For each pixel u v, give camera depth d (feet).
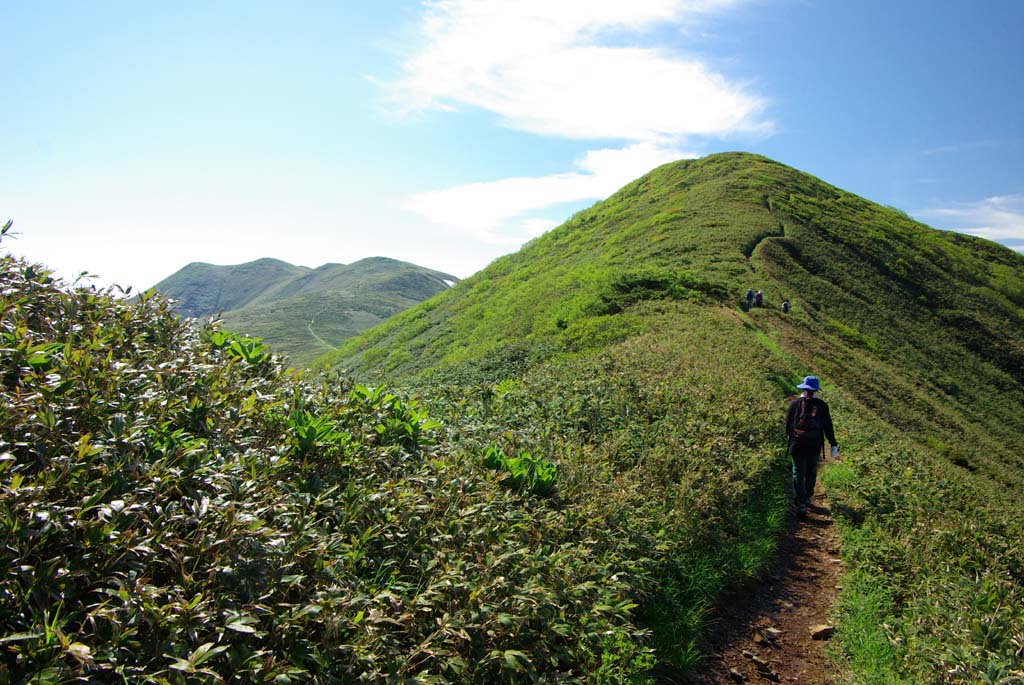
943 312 162.40
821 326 114.42
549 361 71.67
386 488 15.79
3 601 8.64
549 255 184.03
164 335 19.42
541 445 25.70
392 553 14.38
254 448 15.43
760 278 124.77
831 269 155.12
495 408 32.76
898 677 16.70
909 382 110.93
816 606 21.16
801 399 31.22
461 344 110.22
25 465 10.57
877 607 20.48
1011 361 151.43
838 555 25.39
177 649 9.00
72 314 17.30
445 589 13.75
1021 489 73.97
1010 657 15.74
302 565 11.96
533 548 17.47
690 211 178.60
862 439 43.55
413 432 21.33
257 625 10.66
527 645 13.91
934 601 19.56
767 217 172.14
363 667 10.85
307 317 654.12
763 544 24.30
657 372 43.52
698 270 124.26
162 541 10.50
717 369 48.62
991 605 18.80
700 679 16.34
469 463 20.97
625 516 20.76
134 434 12.01
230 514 10.91
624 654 15.20
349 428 19.30
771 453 33.42
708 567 21.04
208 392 16.01
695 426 32.19
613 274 107.86
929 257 198.49
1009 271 216.13
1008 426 117.08
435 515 16.58
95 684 8.14
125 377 14.44
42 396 11.92
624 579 17.63
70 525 9.68
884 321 141.28
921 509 27.89
